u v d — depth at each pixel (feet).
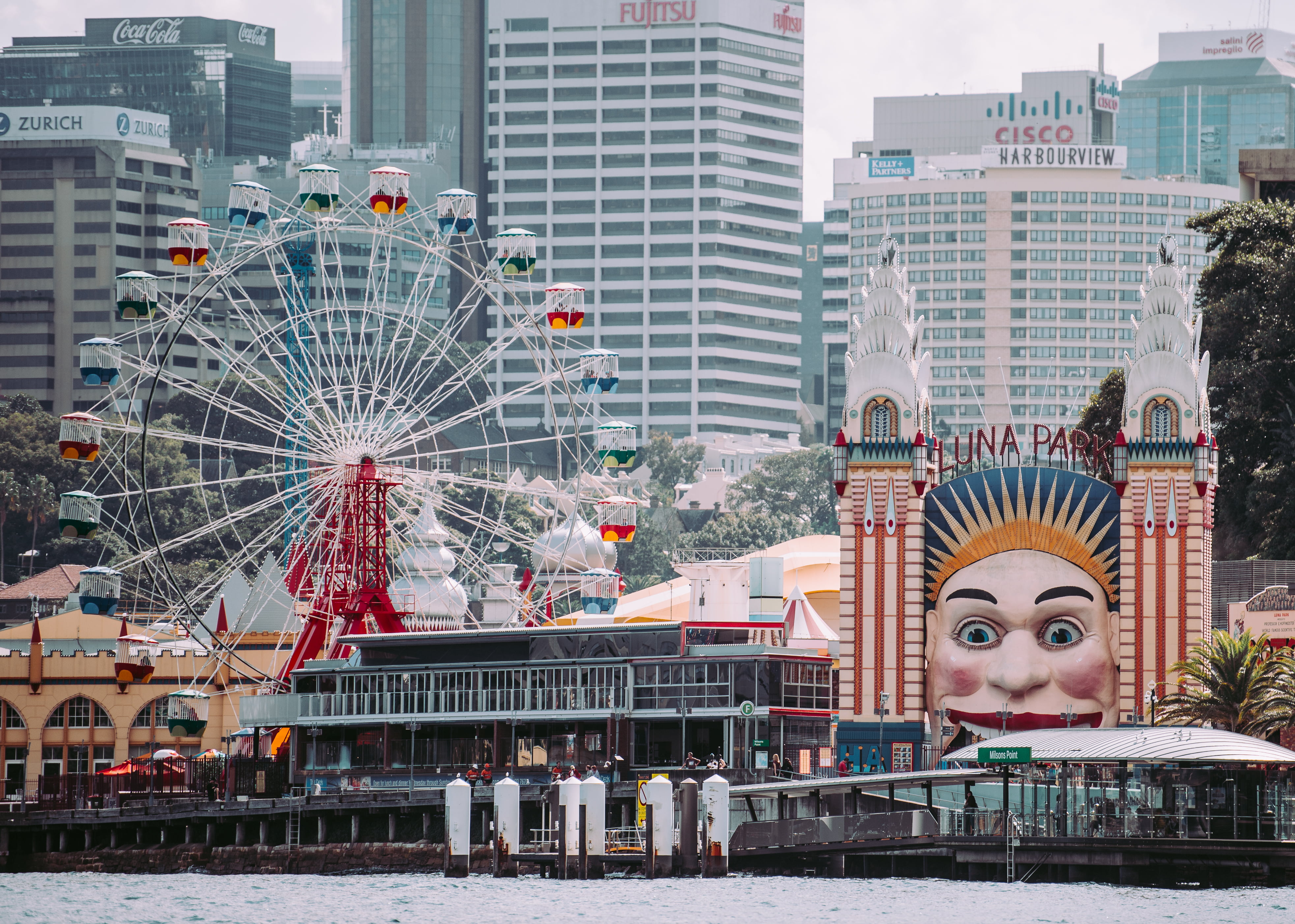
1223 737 317.63
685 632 392.88
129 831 416.05
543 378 442.91
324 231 442.91
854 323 390.42
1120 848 310.45
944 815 322.75
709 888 321.73
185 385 424.46
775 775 370.53
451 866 349.20
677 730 389.60
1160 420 376.48
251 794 420.36
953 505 381.60
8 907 323.98
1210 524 386.73
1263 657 365.40
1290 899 298.97
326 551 423.64
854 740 377.09
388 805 380.78
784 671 384.27
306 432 423.64
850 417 385.50
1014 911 288.92
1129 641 371.35
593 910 297.94
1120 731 326.44
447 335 443.73
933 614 380.37
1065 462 399.65
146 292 417.69
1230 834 308.60
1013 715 372.38
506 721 397.19
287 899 328.29
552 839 357.41
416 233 447.83
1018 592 376.68
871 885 322.75
